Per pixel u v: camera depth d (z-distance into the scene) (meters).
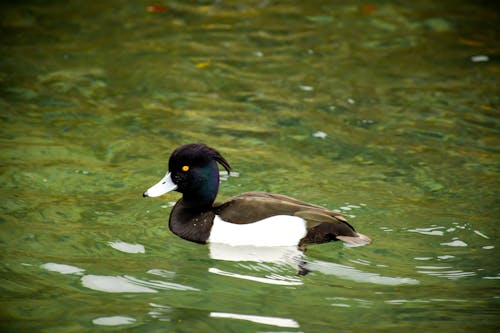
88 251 9.52
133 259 9.38
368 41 17.47
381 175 11.84
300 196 11.04
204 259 9.45
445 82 15.51
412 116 14.09
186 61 16.38
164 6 19.48
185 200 10.26
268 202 9.93
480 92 15.05
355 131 13.50
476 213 10.55
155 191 10.03
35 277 8.83
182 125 13.60
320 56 16.70
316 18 18.83
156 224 10.36
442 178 11.73
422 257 9.36
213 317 8.04
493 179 11.68
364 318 8.02
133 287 8.69
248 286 8.78
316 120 13.90
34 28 17.84
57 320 7.90
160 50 16.88
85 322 7.87
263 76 15.76
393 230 10.05
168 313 8.11
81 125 13.52
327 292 8.62
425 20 18.73
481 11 19.34
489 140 13.16
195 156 10.05
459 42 17.42
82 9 19.14
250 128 13.55
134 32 17.80
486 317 7.99
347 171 11.99
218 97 14.80
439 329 7.76
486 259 9.30
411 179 11.70
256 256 9.55
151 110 14.19
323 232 9.58
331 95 14.93
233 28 18.17
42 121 13.62
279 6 19.67
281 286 8.79
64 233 9.96
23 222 10.20
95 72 15.73
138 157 12.41
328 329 7.78
